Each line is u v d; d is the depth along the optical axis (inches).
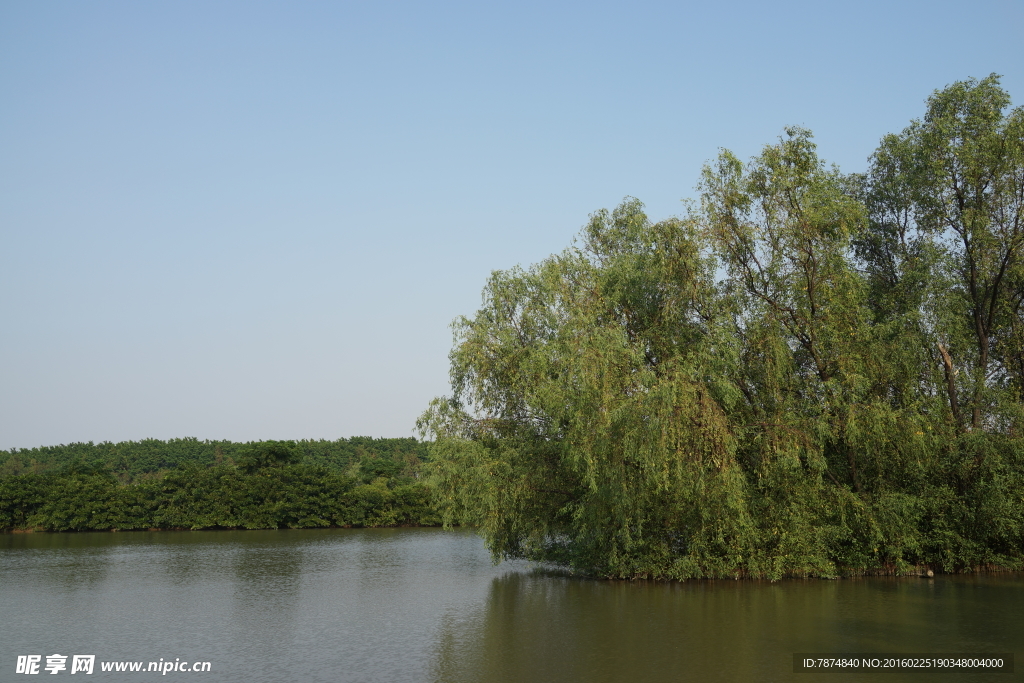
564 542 1530.5
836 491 1360.7
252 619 1102.4
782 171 1342.3
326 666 819.4
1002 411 1400.1
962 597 1177.4
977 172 1450.5
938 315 1423.5
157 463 5029.5
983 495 1362.0
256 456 3636.8
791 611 1074.1
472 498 1418.6
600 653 853.8
